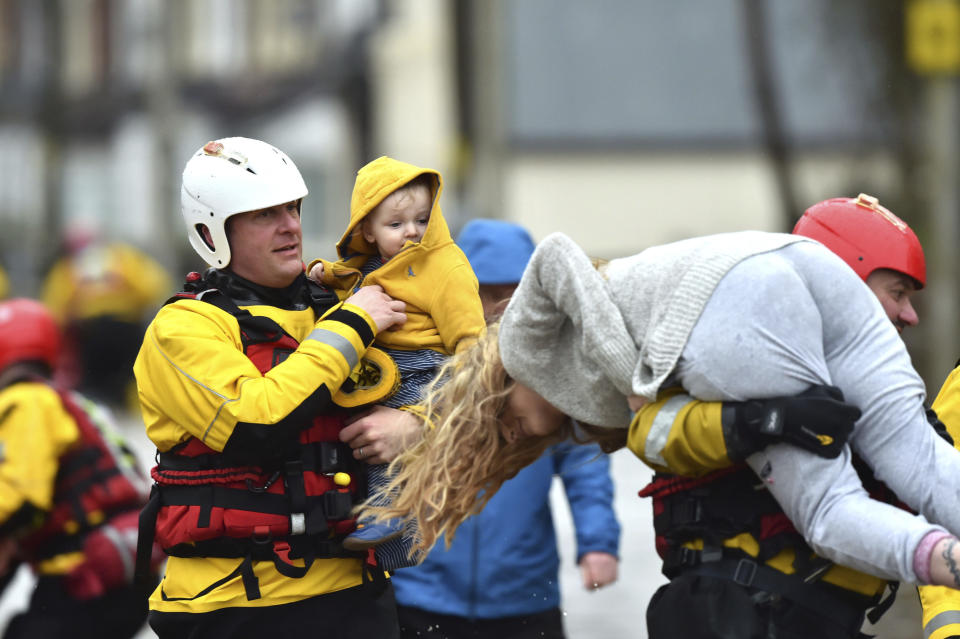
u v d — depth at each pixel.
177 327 11.76
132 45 127.62
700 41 71.75
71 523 15.63
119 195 130.12
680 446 9.81
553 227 71.50
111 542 15.65
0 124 131.00
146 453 39.03
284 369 11.63
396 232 12.42
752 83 70.56
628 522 30.38
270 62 111.94
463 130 79.25
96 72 133.00
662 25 71.69
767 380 9.54
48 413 15.54
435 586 15.19
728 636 10.09
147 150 126.31
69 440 15.59
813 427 9.44
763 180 71.25
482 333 12.05
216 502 11.73
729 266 9.73
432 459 10.97
